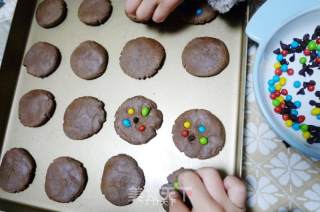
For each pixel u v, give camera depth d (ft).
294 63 1.03
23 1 1.20
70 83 1.18
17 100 1.21
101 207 1.05
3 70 1.15
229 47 1.11
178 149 1.05
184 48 1.13
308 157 0.97
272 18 0.98
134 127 1.09
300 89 1.00
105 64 1.17
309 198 0.94
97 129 1.11
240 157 0.99
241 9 1.11
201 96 1.09
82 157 1.10
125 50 1.16
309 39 1.02
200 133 1.05
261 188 0.97
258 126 1.02
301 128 0.97
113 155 1.09
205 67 1.10
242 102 1.02
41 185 1.11
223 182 0.82
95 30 1.22
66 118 1.14
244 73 1.04
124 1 1.22
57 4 1.24
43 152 1.13
